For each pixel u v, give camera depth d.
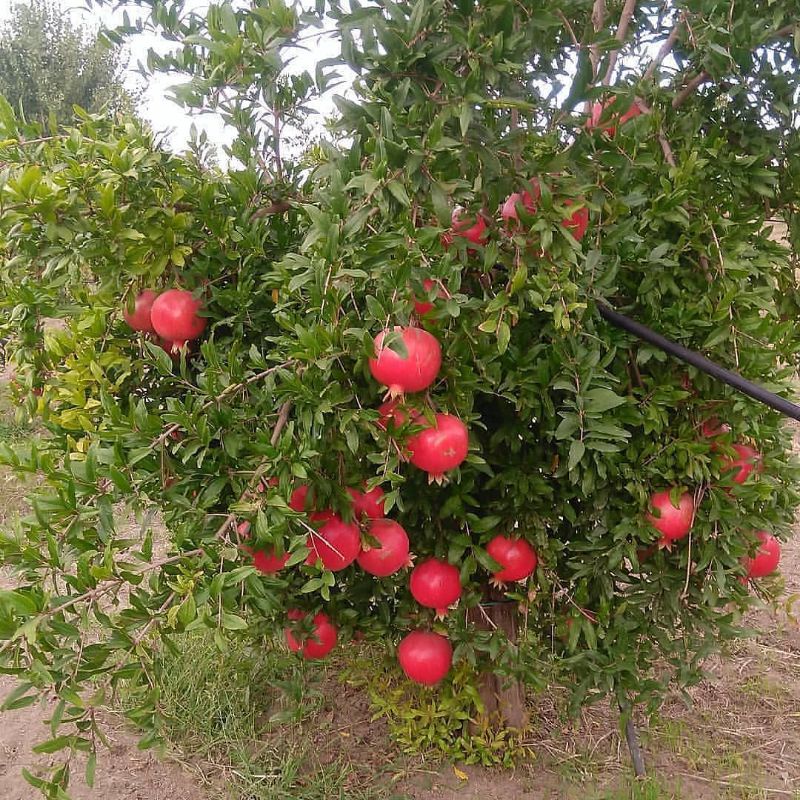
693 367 2.33
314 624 2.77
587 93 1.90
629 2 2.52
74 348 2.26
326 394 1.72
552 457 2.52
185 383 2.02
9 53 13.61
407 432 1.67
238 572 1.56
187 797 3.14
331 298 1.61
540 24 1.78
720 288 2.25
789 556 5.07
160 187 2.17
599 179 2.22
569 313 2.10
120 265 2.07
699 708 3.66
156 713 1.64
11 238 2.01
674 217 2.23
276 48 1.90
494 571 2.47
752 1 2.39
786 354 2.29
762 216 2.59
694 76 2.55
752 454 2.44
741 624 4.33
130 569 1.62
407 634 2.92
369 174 1.63
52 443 2.48
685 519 2.32
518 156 1.91
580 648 2.74
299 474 1.69
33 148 2.15
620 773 3.22
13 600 1.42
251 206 2.33
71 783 3.22
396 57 1.68
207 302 2.24
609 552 2.46
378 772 3.23
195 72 2.18
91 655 1.53
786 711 3.63
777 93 2.41
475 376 1.80
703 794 3.11
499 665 2.72
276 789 3.08
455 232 1.97
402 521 2.61
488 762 3.19
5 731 3.62
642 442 2.40
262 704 3.65
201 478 1.87
